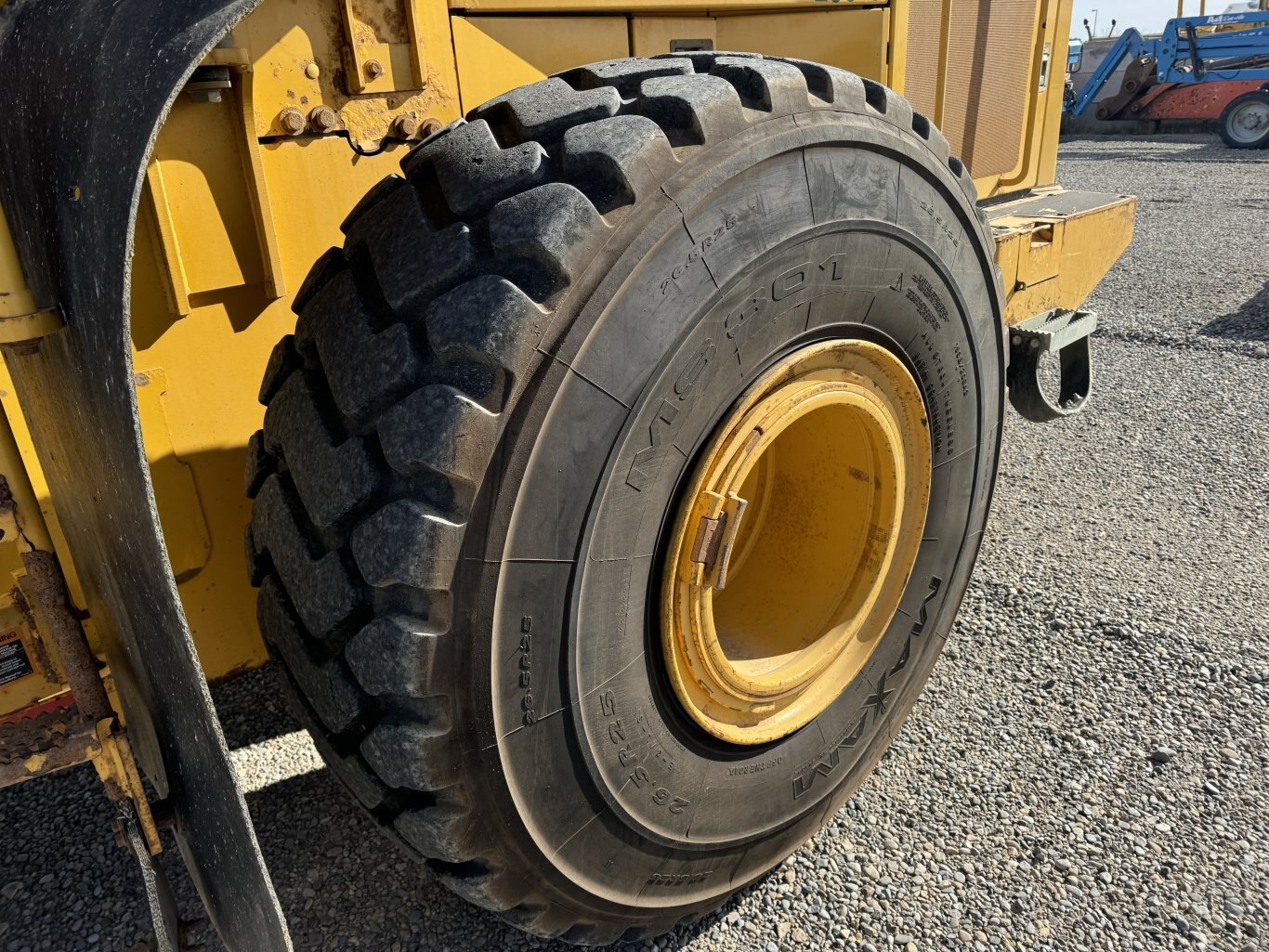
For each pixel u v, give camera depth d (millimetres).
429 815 1293
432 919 1877
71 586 1576
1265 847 2055
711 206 1312
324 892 1928
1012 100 3486
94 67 1029
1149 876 1987
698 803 1609
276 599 1379
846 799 2059
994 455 2176
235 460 1751
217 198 1559
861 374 1691
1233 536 3402
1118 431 4426
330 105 1626
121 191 897
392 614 1212
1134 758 2320
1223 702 2518
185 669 1081
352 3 1586
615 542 1335
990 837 2088
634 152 1234
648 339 1275
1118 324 6180
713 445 1433
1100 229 3537
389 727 1242
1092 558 3250
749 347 1438
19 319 1073
